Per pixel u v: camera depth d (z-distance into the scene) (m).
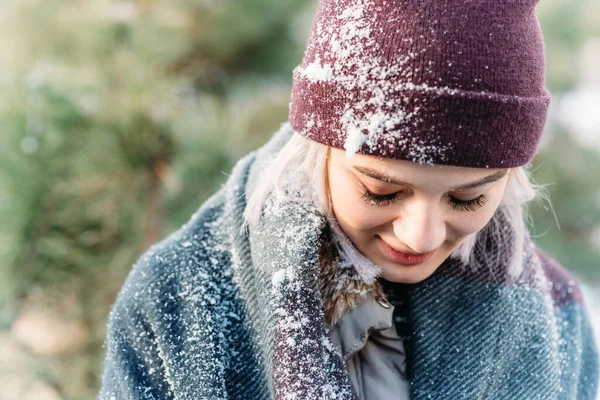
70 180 1.25
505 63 0.65
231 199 0.86
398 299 0.88
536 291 0.91
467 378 0.85
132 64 1.38
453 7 0.64
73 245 1.26
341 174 0.70
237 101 1.87
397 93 0.63
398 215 0.69
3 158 1.22
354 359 0.84
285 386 0.73
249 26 2.07
